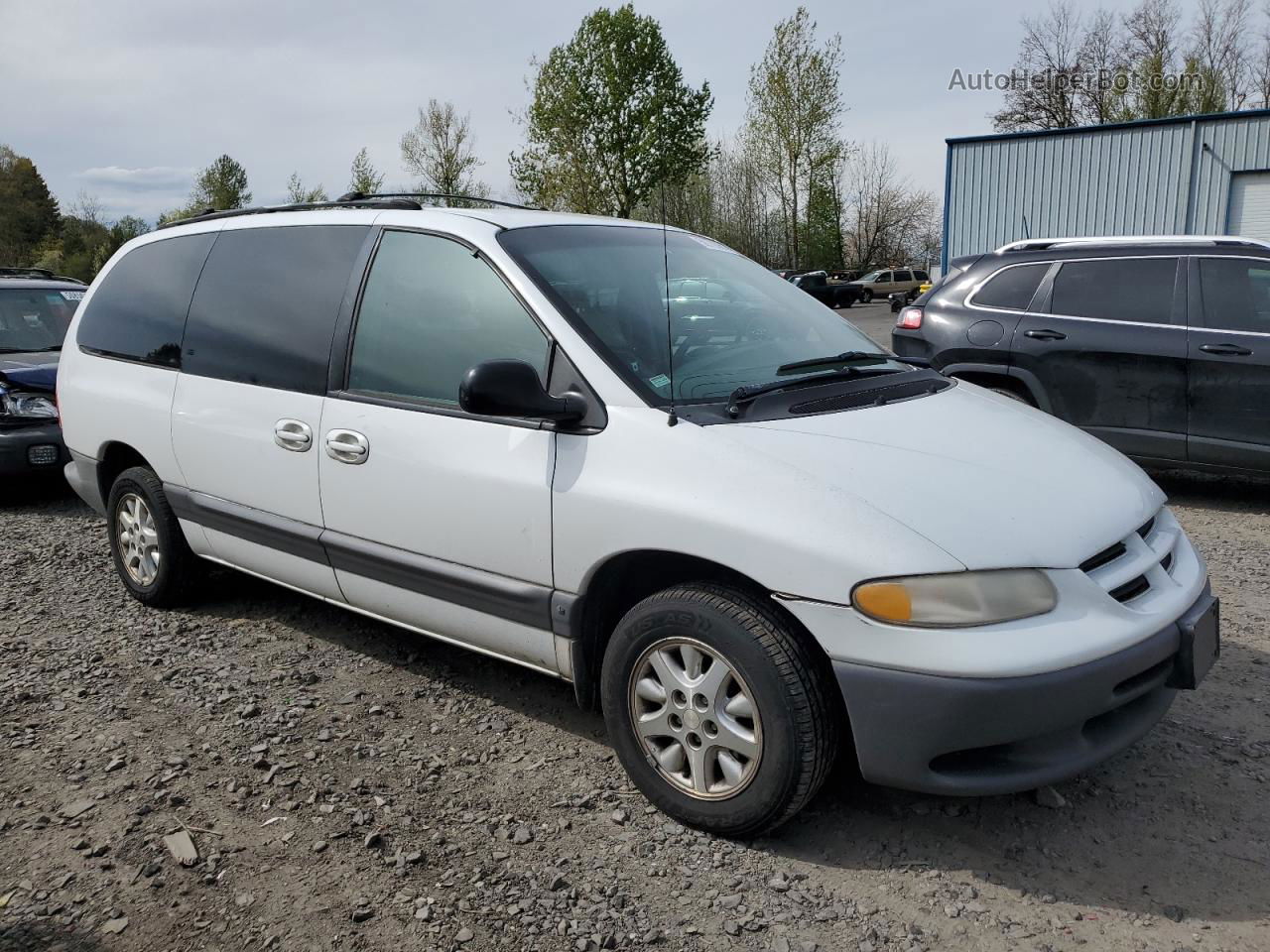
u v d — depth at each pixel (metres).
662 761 2.89
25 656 4.20
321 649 4.25
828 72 42.84
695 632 2.73
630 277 3.46
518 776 3.17
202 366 4.18
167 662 4.12
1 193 74.75
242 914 2.51
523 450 3.07
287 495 3.83
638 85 33.59
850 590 2.49
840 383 3.23
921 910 2.50
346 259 3.74
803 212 45.72
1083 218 21.73
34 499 7.61
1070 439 3.23
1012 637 2.44
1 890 2.62
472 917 2.49
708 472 2.72
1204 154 20.27
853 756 3.25
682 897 2.56
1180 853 2.71
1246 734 3.35
